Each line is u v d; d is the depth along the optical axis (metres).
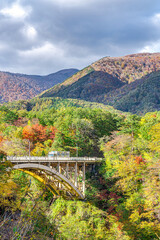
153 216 45.84
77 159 61.12
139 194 53.56
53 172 52.69
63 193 59.38
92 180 66.50
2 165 36.16
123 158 63.12
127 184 57.34
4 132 74.56
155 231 44.75
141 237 46.66
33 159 48.88
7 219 8.09
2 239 7.20
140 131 69.06
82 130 85.94
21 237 7.46
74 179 61.38
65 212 54.53
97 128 91.88
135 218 46.75
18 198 29.19
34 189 51.00
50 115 107.75
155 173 49.81
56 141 74.69
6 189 31.22
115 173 62.31
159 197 45.09
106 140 78.69
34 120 96.56
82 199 60.09
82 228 49.72
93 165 70.00
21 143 70.06
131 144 66.69
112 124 101.12
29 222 8.34
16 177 49.47
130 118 70.38
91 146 83.50
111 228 50.16
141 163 57.19
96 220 52.47
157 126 56.12
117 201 57.75
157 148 53.78
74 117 100.50
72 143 80.50
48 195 60.66
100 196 60.78
